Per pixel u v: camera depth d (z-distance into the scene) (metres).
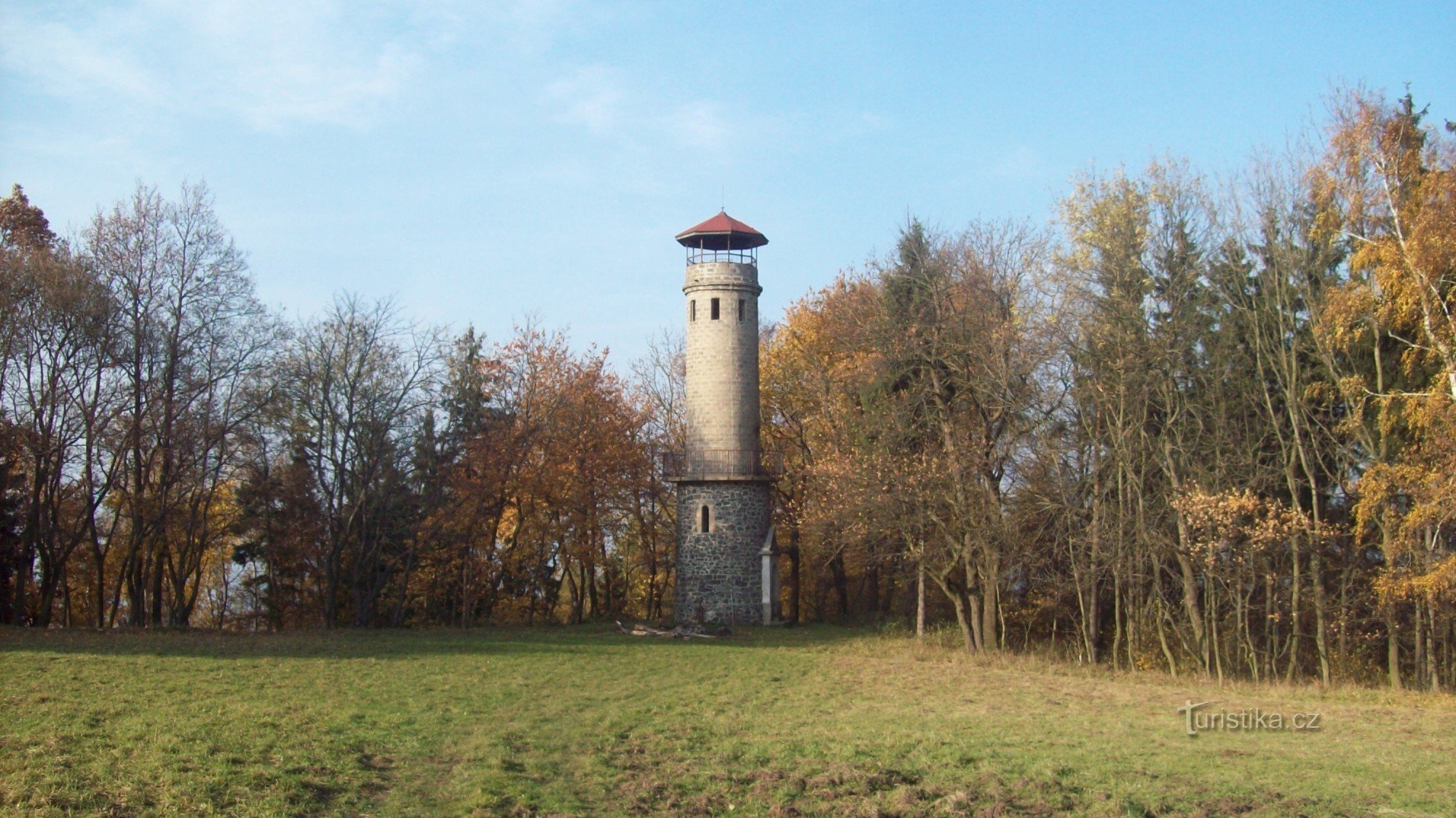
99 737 16.34
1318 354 32.38
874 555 41.59
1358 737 21.31
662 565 59.59
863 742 19.64
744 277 47.12
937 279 37.47
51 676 22.80
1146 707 25.05
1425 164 28.27
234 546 52.22
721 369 46.44
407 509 47.31
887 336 38.62
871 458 37.50
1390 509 29.03
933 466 36.00
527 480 47.66
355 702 21.62
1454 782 17.20
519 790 15.29
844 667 32.12
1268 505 31.84
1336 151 29.12
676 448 58.19
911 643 38.75
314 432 44.78
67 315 36.50
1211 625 33.59
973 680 29.92
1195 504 30.41
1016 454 36.62
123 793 13.38
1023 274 36.62
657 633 40.97
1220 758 18.81
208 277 40.44
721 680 28.45
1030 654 36.12
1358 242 29.48
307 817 13.42
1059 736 20.75
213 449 42.06
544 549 50.47
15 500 39.41
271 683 23.77
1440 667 32.38
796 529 50.16
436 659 30.09
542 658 31.72
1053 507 34.75
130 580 39.62
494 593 50.97
